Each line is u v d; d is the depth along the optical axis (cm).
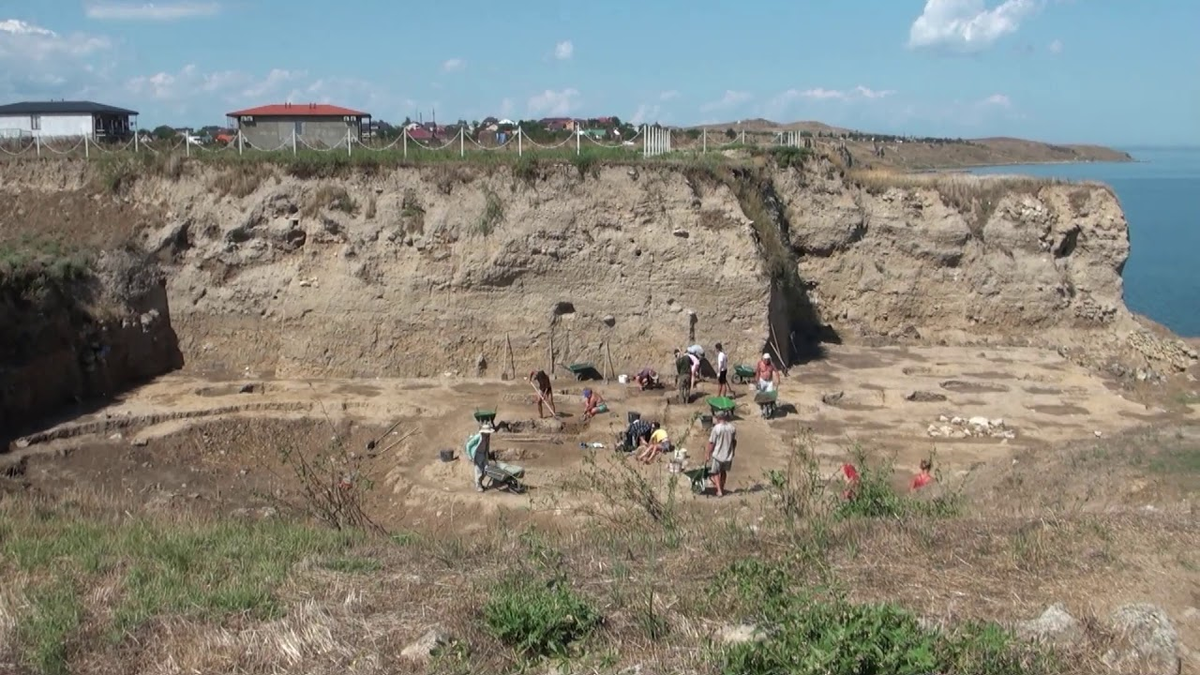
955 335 3222
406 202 2602
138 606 852
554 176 2641
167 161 2706
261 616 830
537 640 733
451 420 2156
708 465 1659
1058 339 3219
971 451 2039
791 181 3284
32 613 830
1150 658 678
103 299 2408
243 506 1689
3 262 2191
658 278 2591
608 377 2552
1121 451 1566
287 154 2759
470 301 2541
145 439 2033
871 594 804
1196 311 4672
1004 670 642
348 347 2519
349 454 2048
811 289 3256
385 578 921
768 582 809
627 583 867
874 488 1177
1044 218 3294
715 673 661
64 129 4384
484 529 1434
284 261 2595
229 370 2541
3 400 2028
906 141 13262
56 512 1296
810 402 2369
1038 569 856
